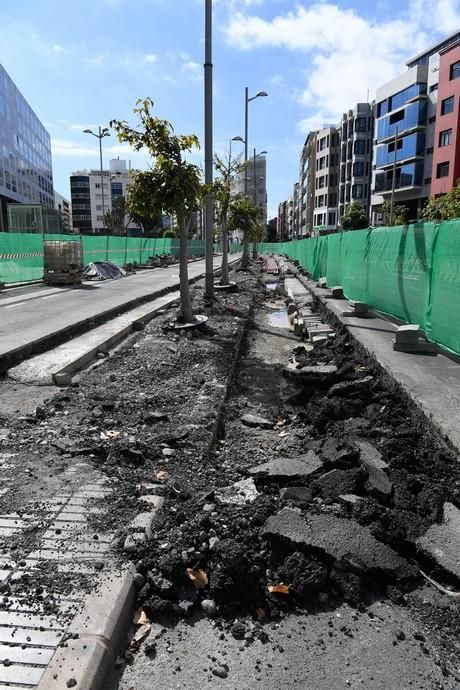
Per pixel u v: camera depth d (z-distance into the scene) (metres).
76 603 2.62
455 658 2.52
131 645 2.55
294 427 5.91
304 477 4.15
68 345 8.62
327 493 3.86
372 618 2.79
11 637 2.42
